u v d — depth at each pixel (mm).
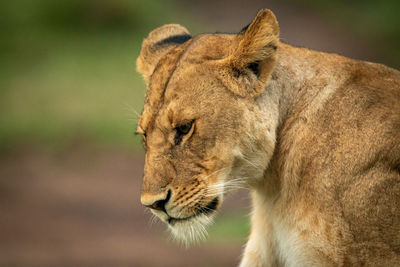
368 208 7363
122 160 23766
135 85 28656
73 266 14930
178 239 8766
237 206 19516
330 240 7484
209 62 7719
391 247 7340
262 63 7609
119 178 22359
